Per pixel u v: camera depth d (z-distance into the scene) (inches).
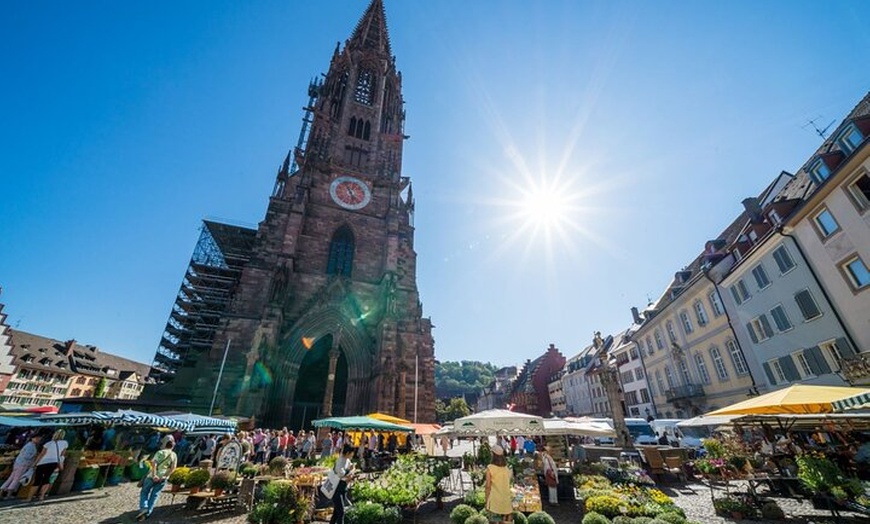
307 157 1667.1
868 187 716.7
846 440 630.5
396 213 1676.9
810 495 478.6
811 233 839.1
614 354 2196.1
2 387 2321.6
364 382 1293.1
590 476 542.0
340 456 351.9
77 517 410.0
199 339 1549.0
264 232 1457.9
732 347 1157.1
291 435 907.4
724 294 1173.1
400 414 1201.4
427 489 457.1
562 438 754.8
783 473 556.4
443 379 6978.4
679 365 1448.1
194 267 1743.4
